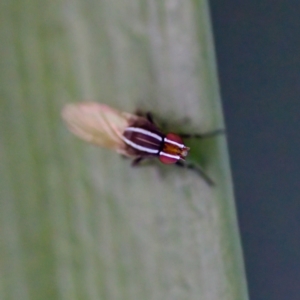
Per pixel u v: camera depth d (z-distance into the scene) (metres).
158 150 0.08
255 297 0.09
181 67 0.08
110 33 0.08
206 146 0.08
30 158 0.08
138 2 0.08
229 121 0.09
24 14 0.08
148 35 0.08
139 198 0.08
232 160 0.09
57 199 0.08
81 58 0.08
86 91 0.08
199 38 0.08
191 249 0.08
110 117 0.08
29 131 0.08
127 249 0.08
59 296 0.08
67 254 0.08
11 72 0.08
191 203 0.08
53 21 0.08
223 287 0.08
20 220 0.08
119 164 0.08
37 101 0.08
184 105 0.08
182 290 0.08
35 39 0.08
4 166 0.08
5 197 0.08
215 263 0.08
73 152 0.08
